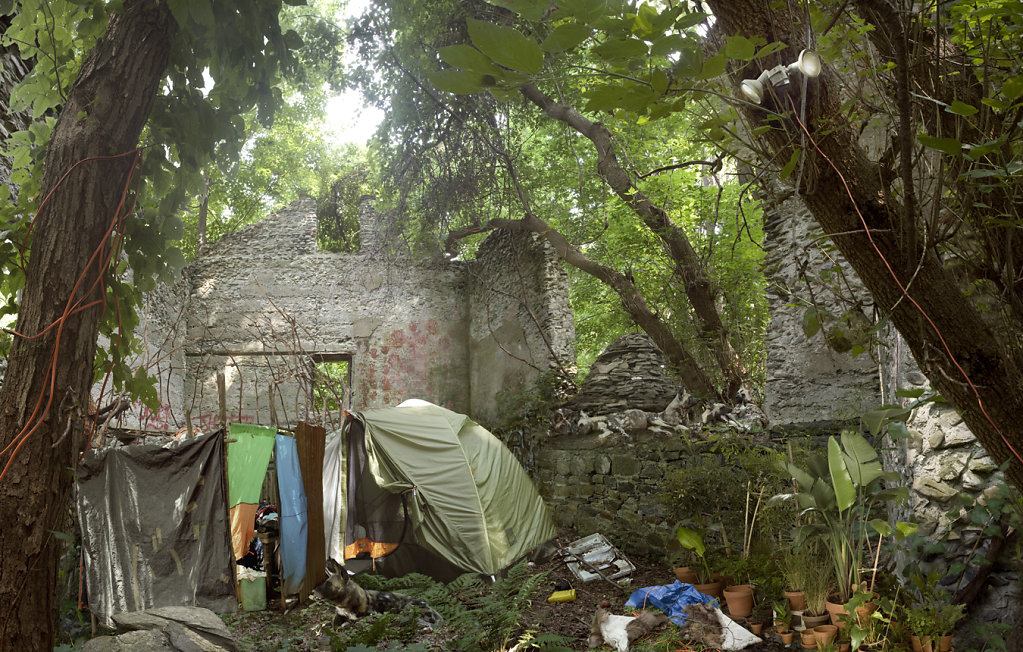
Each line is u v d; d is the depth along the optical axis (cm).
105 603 494
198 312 1159
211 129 300
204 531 522
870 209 156
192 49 282
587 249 1052
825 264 549
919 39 148
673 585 510
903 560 407
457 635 465
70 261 219
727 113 169
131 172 240
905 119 134
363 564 701
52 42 272
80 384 220
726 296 778
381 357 1177
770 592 459
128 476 516
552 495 860
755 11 154
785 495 440
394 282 1203
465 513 646
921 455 404
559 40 105
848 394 547
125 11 241
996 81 156
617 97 123
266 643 461
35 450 205
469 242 1409
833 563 422
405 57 857
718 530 573
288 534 557
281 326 1166
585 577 620
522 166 990
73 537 492
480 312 1177
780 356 616
